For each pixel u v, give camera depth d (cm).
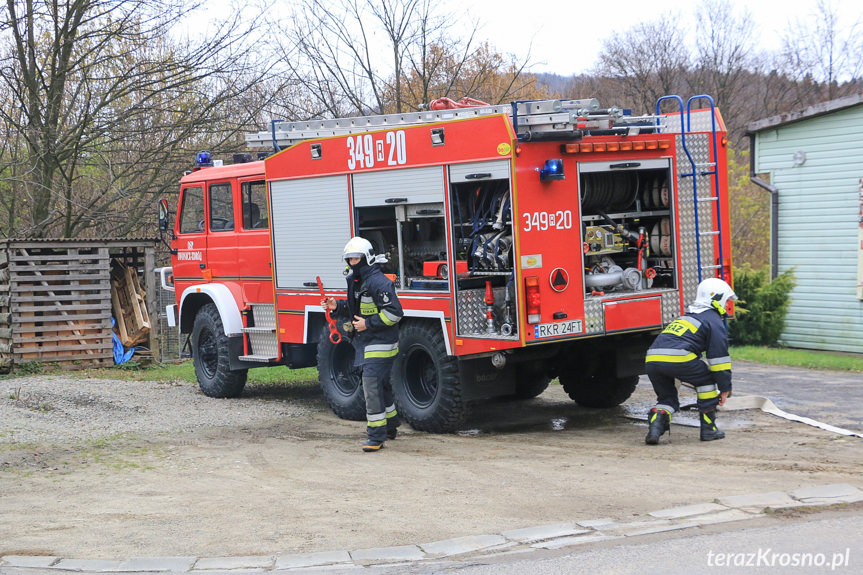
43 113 1639
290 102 1861
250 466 727
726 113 3522
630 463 680
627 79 3553
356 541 518
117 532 551
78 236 1786
